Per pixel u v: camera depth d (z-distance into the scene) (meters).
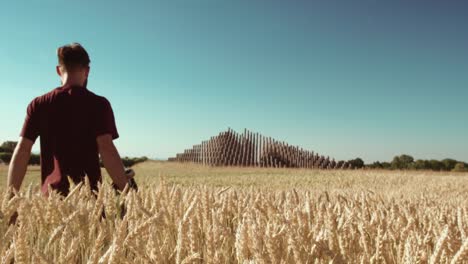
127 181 2.59
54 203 1.35
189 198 1.73
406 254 1.04
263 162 30.16
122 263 0.92
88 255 1.22
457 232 1.30
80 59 2.63
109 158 2.54
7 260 0.87
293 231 1.02
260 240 0.94
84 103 2.54
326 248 0.99
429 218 1.70
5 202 1.29
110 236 1.29
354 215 1.34
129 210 1.43
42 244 1.28
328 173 16.33
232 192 2.06
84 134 2.51
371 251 1.20
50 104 2.53
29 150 2.59
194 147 35.94
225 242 1.15
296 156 28.88
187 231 1.00
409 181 10.46
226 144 32.25
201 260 1.10
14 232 0.93
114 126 2.65
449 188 7.30
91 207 1.51
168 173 16.28
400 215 1.60
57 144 2.50
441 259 0.95
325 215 1.38
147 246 1.01
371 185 8.62
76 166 2.48
